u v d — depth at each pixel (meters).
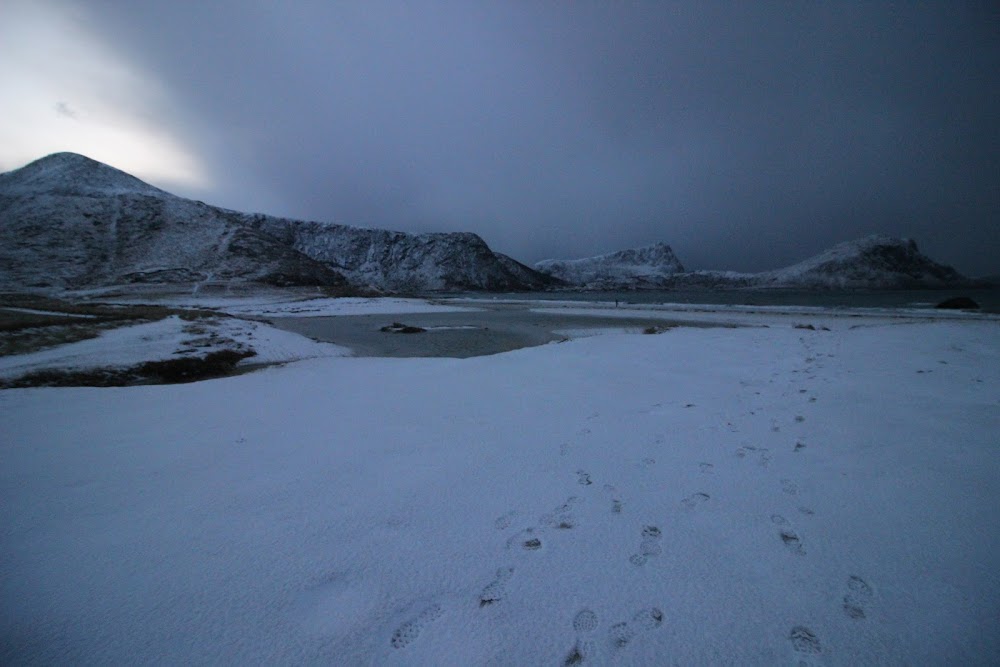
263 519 2.72
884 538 2.26
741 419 4.33
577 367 7.96
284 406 5.85
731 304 48.25
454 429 4.50
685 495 2.84
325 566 2.23
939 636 1.68
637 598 1.96
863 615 1.80
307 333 23.20
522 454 3.70
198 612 1.93
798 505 2.63
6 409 5.78
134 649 1.74
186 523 2.69
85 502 3.01
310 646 1.75
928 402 4.40
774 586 1.99
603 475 3.21
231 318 21.92
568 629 1.82
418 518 2.68
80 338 12.51
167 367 10.90
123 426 4.95
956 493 2.63
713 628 1.79
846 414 4.21
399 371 8.59
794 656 1.65
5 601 2.00
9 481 3.39
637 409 4.96
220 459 3.83
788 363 7.21
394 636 1.80
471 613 1.91
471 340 20.11
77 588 2.09
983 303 42.06
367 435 4.42
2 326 12.51
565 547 2.34
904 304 45.31
